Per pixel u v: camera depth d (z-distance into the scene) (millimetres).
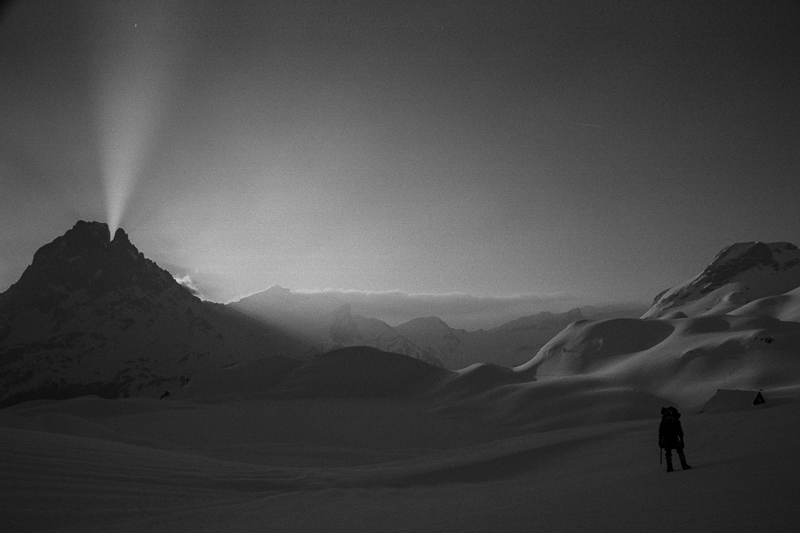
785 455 20547
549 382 177500
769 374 144750
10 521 21156
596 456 35969
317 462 66312
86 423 73188
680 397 148875
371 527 18203
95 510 23469
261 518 22219
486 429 137625
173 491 28781
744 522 11391
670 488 17625
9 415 73938
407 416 159250
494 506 20500
